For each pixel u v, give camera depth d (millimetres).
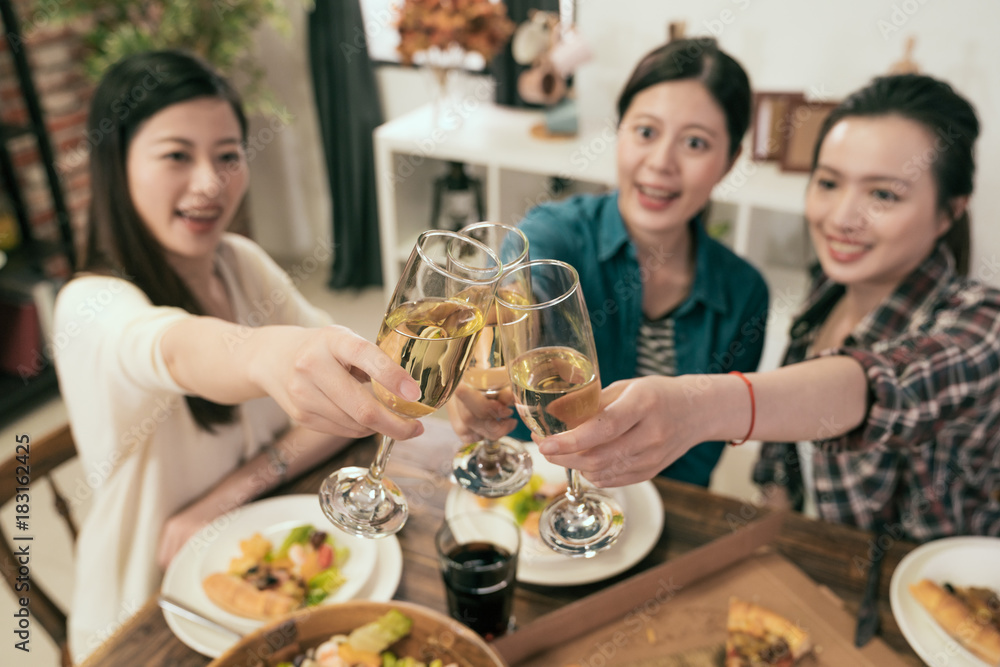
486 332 754
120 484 1246
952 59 2355
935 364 1114
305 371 691
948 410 1122
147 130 1261
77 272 1320
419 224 3260
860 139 1300
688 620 966
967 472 1328
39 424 2736
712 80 1312
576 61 2713
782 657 922
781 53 2561
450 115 3107
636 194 1394
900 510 1393
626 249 1433
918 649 939
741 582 1026
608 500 796
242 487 1253
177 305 1356
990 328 1184
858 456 1370
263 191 3721
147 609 1008
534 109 3123
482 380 777
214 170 1322
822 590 1021
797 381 964
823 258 1436
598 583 1063
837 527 1148
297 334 790
